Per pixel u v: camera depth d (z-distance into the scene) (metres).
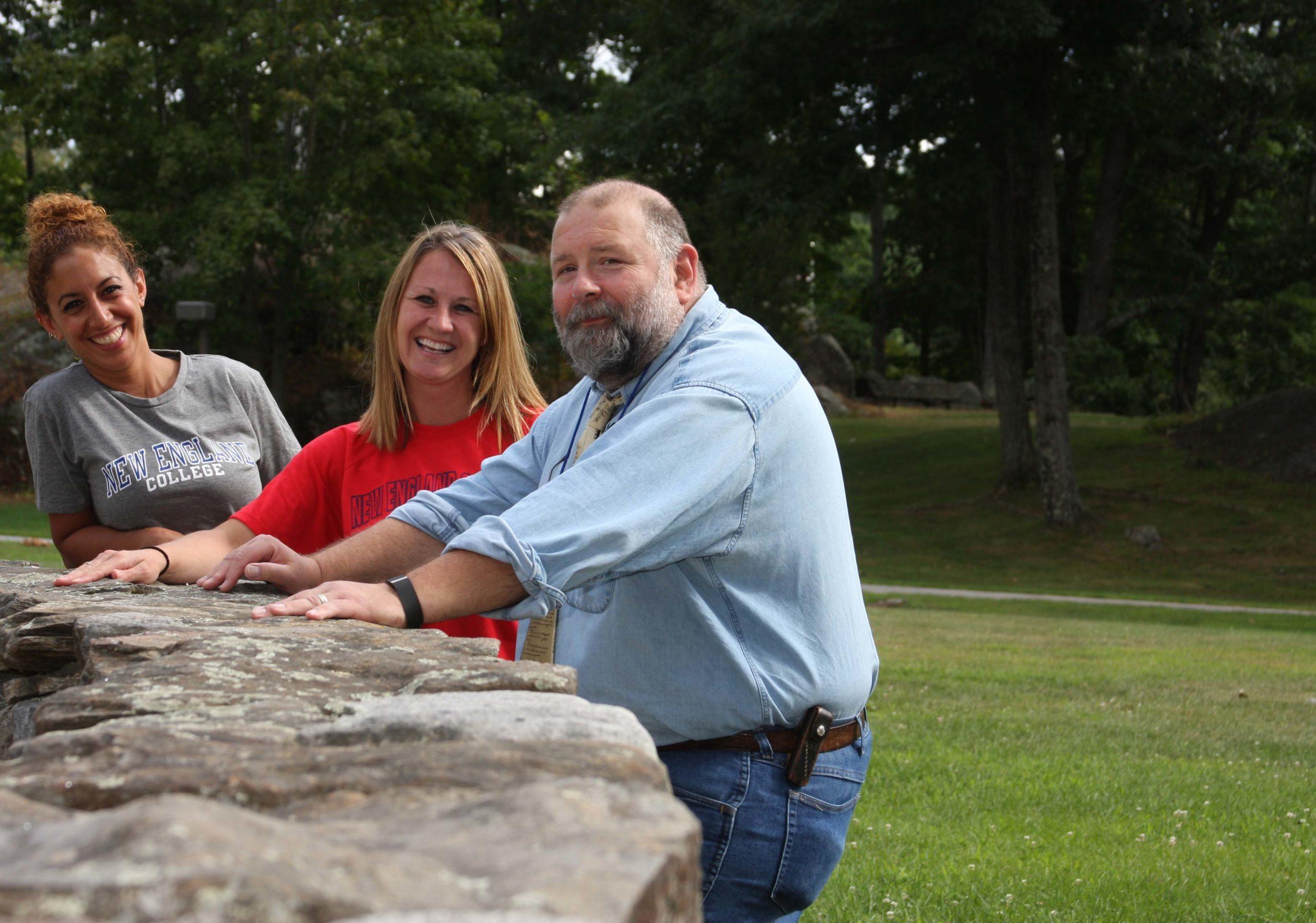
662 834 0.84
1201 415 27.41
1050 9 19.45
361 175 25.69
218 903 0.63
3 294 28.30
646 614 2.07
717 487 1.90
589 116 23.41
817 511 2.08
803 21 18.58
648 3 22.50
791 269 29.84
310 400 28.66
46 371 26.98
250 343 27.95
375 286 26.25
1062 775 5.84
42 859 0.72
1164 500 23.66
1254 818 5.16
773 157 22.36
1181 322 33.50
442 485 2.88
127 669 1.51
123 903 0.63
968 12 18.56
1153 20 19.83
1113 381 32.44
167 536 3.13
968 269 40.34
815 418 2.09
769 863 2.13
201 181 26.70
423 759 1.04
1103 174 31.88
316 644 1.67
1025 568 21.25
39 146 29.06
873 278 41.38
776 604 2.07
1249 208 37.41
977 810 5.21
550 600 1.79
